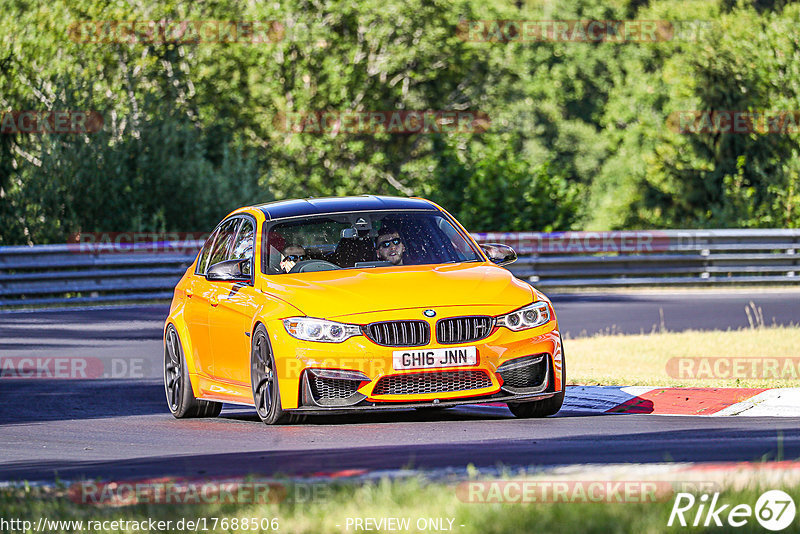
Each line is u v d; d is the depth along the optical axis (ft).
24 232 317.22
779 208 372.58
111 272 263.08
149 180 344.08
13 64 348.79
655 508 55.42
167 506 62.59
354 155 487.61
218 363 112.37
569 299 248.93
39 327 212.23
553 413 104.53
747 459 76.13
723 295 249.34
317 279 104.22
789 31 398.21
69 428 114.01
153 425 114.42
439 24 510.17
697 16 504.02
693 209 430.61
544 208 353.92
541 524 53.47
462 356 97.09
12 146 330.13
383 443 90.79
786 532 51.72
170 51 432.25
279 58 476.95
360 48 498.69
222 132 439.63
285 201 120.78
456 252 111.14
